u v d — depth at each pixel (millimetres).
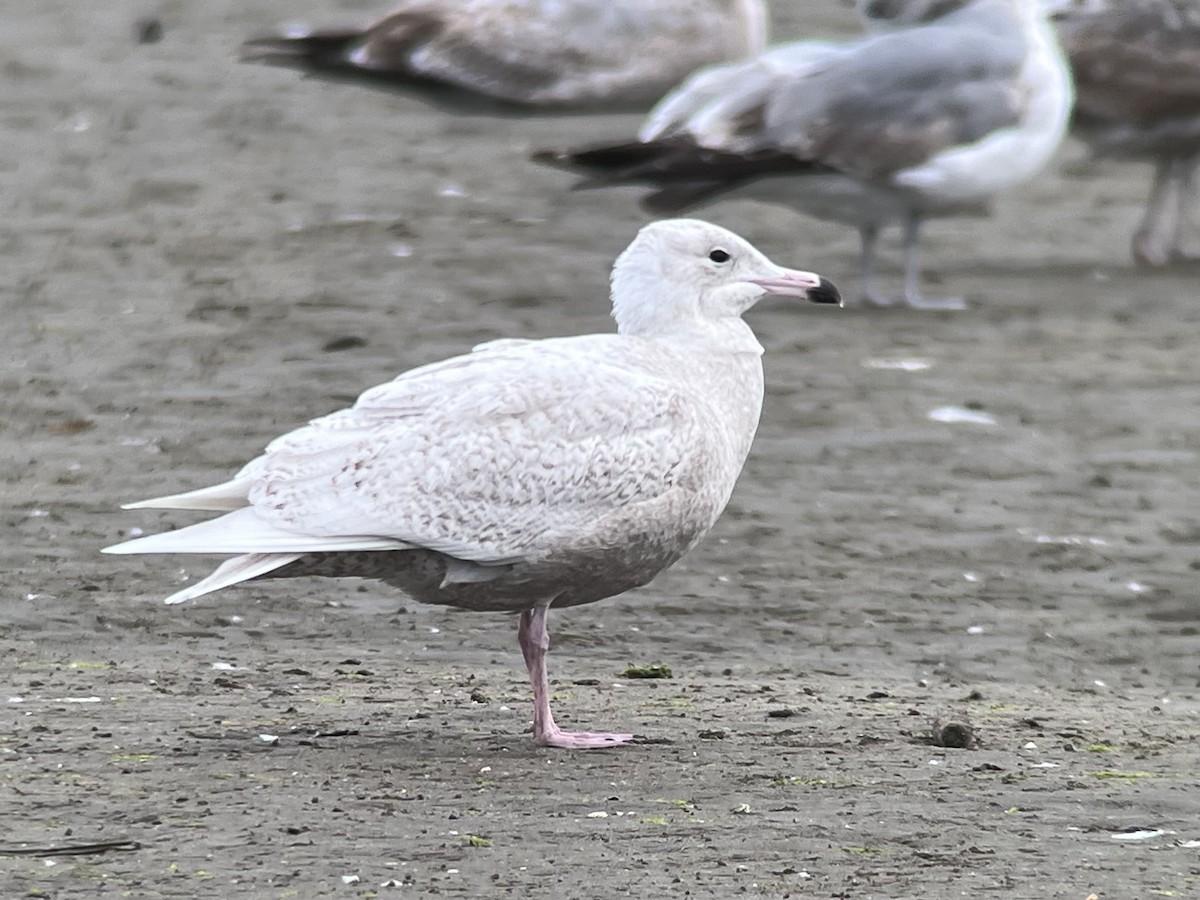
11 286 22094
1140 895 8008
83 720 10328
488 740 10258
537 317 21234
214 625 12672
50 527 14570
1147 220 25266
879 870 8242
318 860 8219
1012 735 10617
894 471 16625
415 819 8797
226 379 18734
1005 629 13336
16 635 12227
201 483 15758
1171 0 24922
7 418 17344
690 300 11008
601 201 27234
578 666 12211
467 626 12945
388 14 27703
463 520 10094
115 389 18297
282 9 41812
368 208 26438
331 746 9992
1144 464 16906
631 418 10367
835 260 24688
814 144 22156
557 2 27359
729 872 8188
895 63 22375
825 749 10195
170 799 8977
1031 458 17031
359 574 10398
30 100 33094
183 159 29234
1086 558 14773
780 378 19234
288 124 31781
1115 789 9500
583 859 8320
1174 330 21453
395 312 21328
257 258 23656
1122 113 24906
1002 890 8039
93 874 8016
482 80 27297
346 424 10211
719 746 10242
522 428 10195
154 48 37625
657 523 10453
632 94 27500
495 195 27422
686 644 12828
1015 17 22984
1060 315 22062
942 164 22125
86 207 26141
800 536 15078
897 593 13961
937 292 23219
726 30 27703
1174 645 13109
